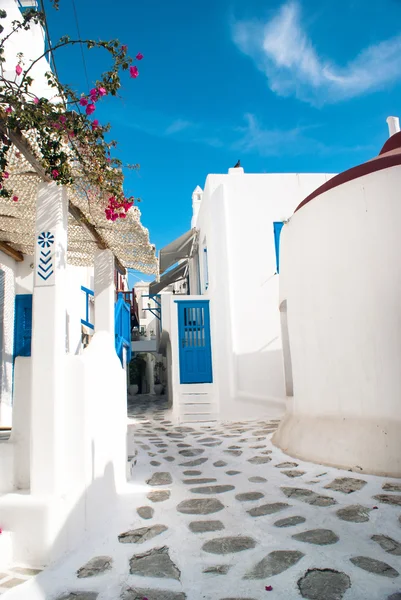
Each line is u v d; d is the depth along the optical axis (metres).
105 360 4.54
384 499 4.16
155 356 27.97
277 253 11.67
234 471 5.62
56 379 3.49
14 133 3.16
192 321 12.09
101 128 3.41
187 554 3.22
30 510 3.14
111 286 5.80
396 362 5.06
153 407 15.34
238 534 3.55
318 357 6.05
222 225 11.73
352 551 3.16
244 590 2.71
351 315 5.56
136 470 5.77
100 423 4.10
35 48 6.21
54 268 3.61
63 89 3.29
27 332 4.25
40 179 3.88
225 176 12.03
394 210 5.28
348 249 5.65
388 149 6.27
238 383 11.07
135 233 5.42
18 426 3.71
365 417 5.34
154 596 2.66
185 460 6.40
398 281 5.14
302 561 3.04
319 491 4.55
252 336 11.27
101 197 4.20
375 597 2.57
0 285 6.75
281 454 6.41
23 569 3.02
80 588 2.76
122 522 3.88
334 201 5.90
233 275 11.51
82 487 3.59
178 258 17.12
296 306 6.61
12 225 5.63
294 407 6.91
